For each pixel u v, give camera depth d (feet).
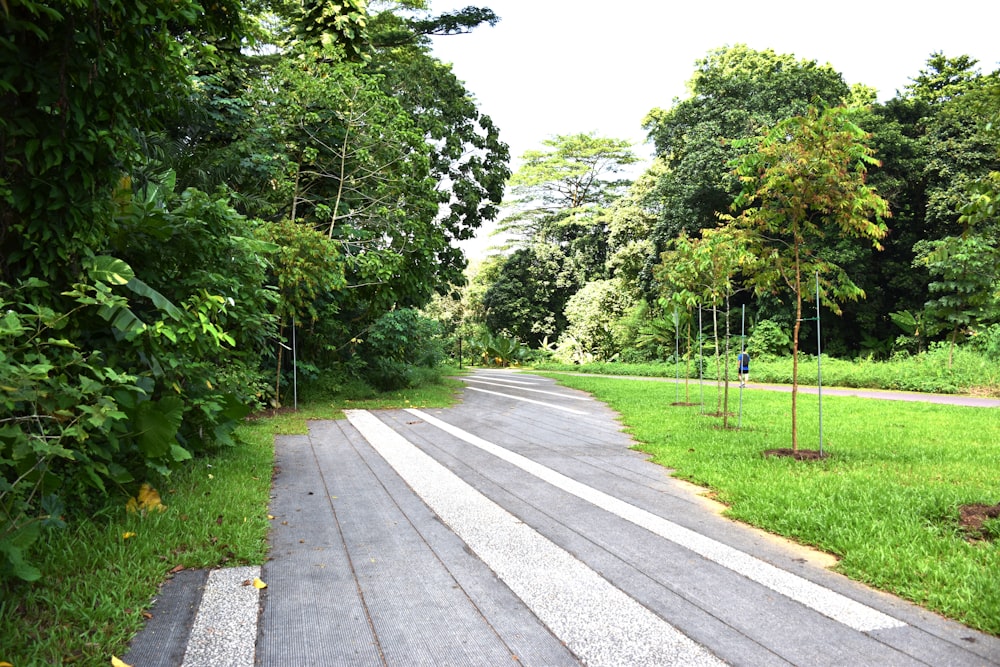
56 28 12.33
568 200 193.26
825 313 97.60
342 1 53.01
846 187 23.43
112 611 10.05
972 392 56.90
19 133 12.19
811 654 9.22
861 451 25.61
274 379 41.83
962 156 86.89
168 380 17.70
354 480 21.12
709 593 11.55
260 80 47.80
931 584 11.59
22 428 11.10
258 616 10.41
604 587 11.81
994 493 17.97
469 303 167.12
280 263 36.65
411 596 11.32
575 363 127.13
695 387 65.51
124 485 15.85
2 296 12.28
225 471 20.67
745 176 25.32
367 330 53.06
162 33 14.44
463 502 18.22
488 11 73.00
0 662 8.02
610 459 25.34
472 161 81.97
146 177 20.11
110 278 13.62
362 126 47.32
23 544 9.69
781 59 113.80
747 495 18.25
